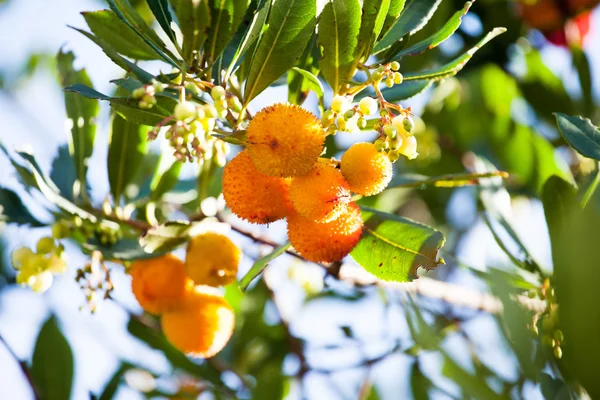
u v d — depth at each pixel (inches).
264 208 19.9
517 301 19.0
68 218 22.5
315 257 20.0
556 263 17.9
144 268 21.7
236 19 19.6
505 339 19.4
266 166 19.4
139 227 22.7
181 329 21.9
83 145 22.6
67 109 22.5
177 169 23.0
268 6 19.6
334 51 20.0
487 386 20.5
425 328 22.8
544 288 20.3
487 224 22.3
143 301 21.8
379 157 19.9
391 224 20.6
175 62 20.0
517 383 20.1
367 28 19.9
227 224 21.9
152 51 20.7
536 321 19.0
